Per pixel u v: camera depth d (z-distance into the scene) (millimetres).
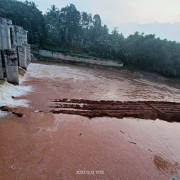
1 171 8523
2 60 19625
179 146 13477
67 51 59250
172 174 10242
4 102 15633
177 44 65938
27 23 53531
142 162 10867
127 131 14414
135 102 22562
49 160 9680
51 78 29453
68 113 15742
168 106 22922
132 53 65375
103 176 9234
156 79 54625
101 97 22625
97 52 64812
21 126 12516
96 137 12734
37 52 53469
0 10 50812
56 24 70875
